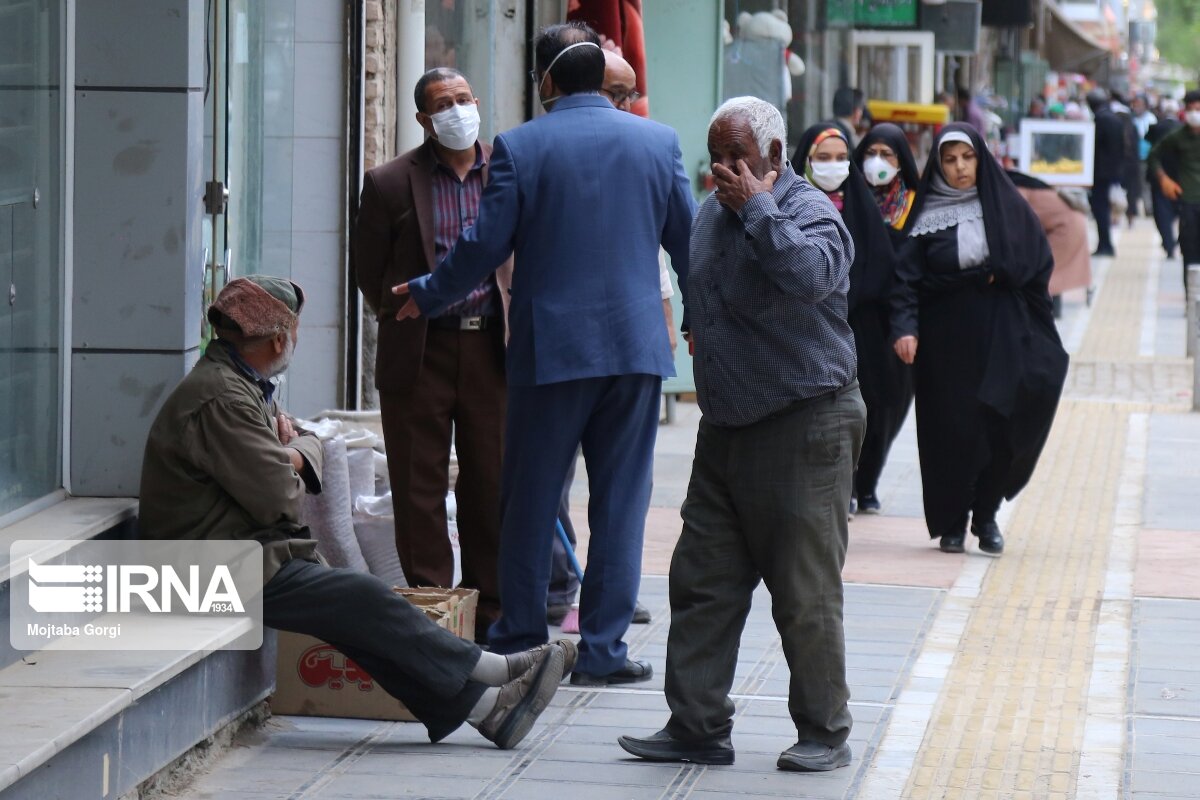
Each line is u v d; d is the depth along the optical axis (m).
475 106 19.69
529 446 18.56
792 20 44.97
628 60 30.17
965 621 21.91
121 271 18.14
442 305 18.39
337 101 27.47
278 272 26.91
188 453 16.48
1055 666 19.88
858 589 23.59
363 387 28.97
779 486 15.88
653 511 28.64
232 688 16.73
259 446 16.50
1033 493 30.45
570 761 16.50
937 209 25.44
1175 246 82.06
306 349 27.84
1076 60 119.81
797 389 15.70
